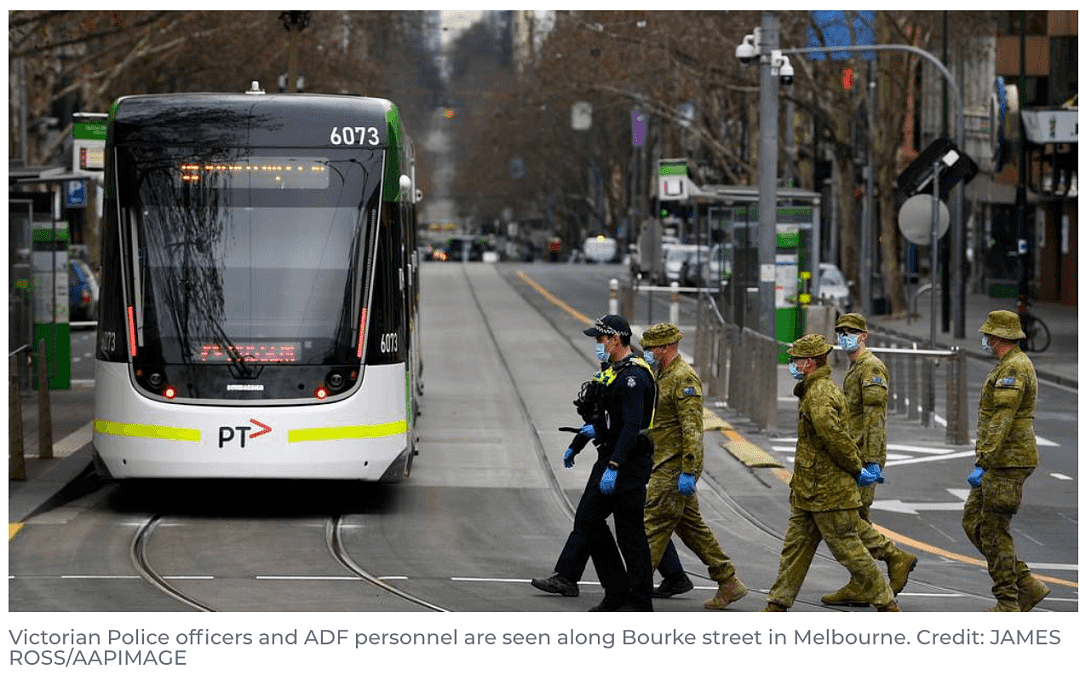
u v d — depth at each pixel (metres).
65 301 69.44
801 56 120.56
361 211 40.72
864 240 140.25
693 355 86.88
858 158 149.75
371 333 40.56
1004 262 166.12
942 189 62.25
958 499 46.97
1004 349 30.27
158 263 40.19
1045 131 103.19
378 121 41.31
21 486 43.44
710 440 56.38
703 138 142.38
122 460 39.97
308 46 146.50
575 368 84.19
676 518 30.72
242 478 39.84
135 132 40.66
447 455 53.28
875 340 71.12
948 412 58.03
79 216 164.88
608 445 29.62
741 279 88.94
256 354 39.91
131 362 40.00
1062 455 56.88
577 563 31.66
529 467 51.00
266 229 40.41
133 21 104.62
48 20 86.19
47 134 145.00
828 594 32.88
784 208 85.31
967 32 129.88
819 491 28.44
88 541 37.69
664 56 125.31
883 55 124.56
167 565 34.94
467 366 85.81
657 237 126.12
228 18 131.00
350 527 40.47
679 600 32.06
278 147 40.62
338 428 39.97
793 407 67.88
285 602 30.72
